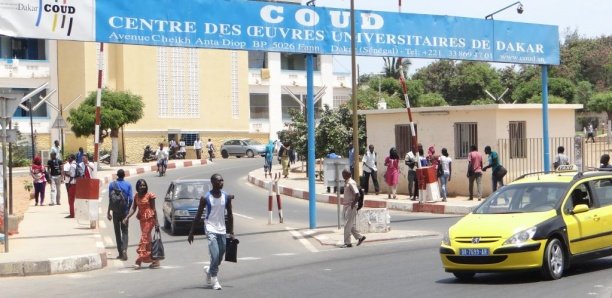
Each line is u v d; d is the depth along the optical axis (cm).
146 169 4891
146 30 1980
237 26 2103
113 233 2264
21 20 1831
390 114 3291
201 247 1975
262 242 2041
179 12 2022
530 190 1374
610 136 4978
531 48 2678
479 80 7675
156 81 6259
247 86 6788
